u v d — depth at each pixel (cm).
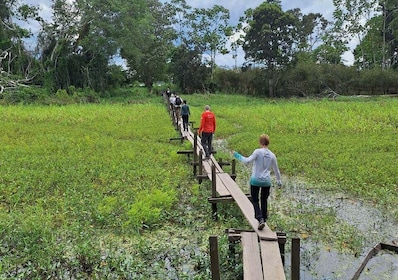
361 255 665
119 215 823
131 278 579
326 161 1275
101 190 988
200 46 5484
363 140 1636
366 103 3297
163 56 5550
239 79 5716
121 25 4734
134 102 4206
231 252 632
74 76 4894
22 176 1070
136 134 1869
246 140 1717
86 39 4684
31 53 4694
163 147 1549
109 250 660
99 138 1745
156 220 787
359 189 1000
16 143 1587
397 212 848
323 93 5025
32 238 677
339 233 753
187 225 790
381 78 4838
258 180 636
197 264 620
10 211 838
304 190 1036
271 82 5281
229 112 2883
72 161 1270
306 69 5103
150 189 1000
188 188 1038
